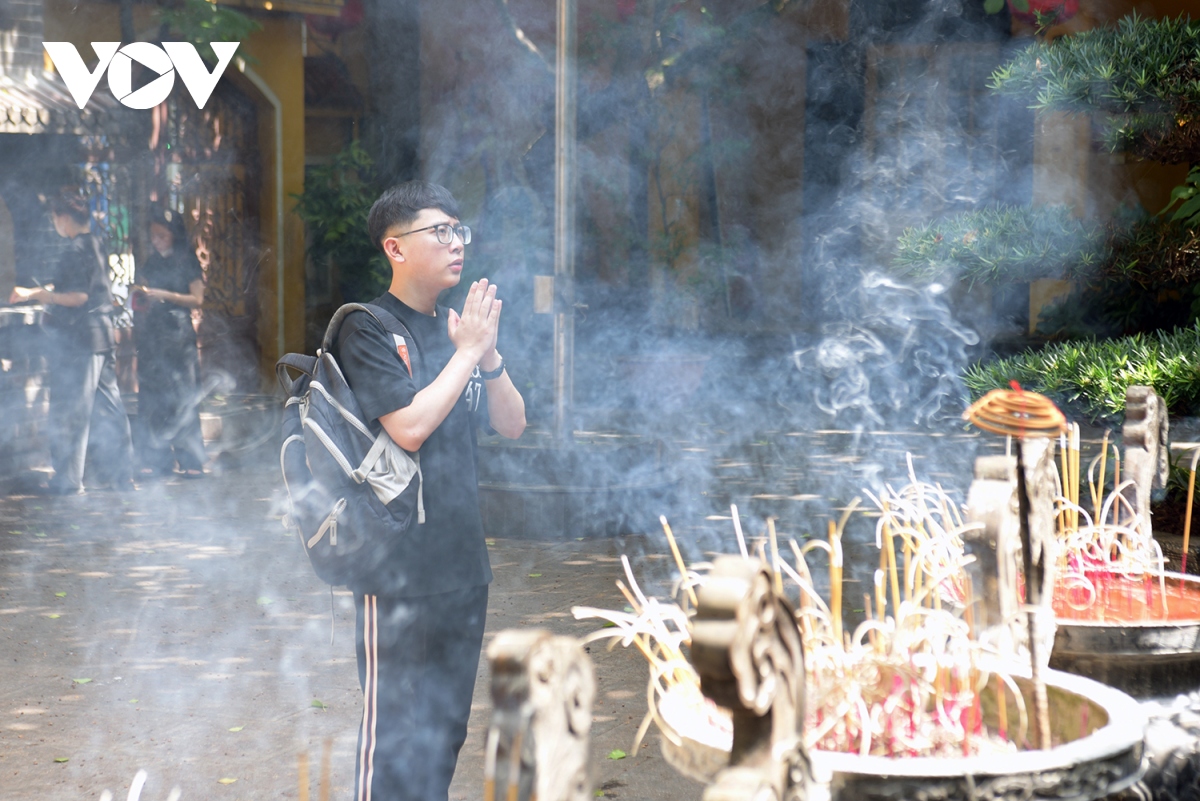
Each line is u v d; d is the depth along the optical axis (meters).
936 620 3.97
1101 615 5.04
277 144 24.70
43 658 9.15
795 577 4.26
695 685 4.01
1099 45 9.72
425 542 5.10
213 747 7.35
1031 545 3.80
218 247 23.81
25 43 18.14
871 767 3.17
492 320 5.12
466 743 7.38
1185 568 6.64
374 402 4.98
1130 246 10.35
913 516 5.03
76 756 7.18
